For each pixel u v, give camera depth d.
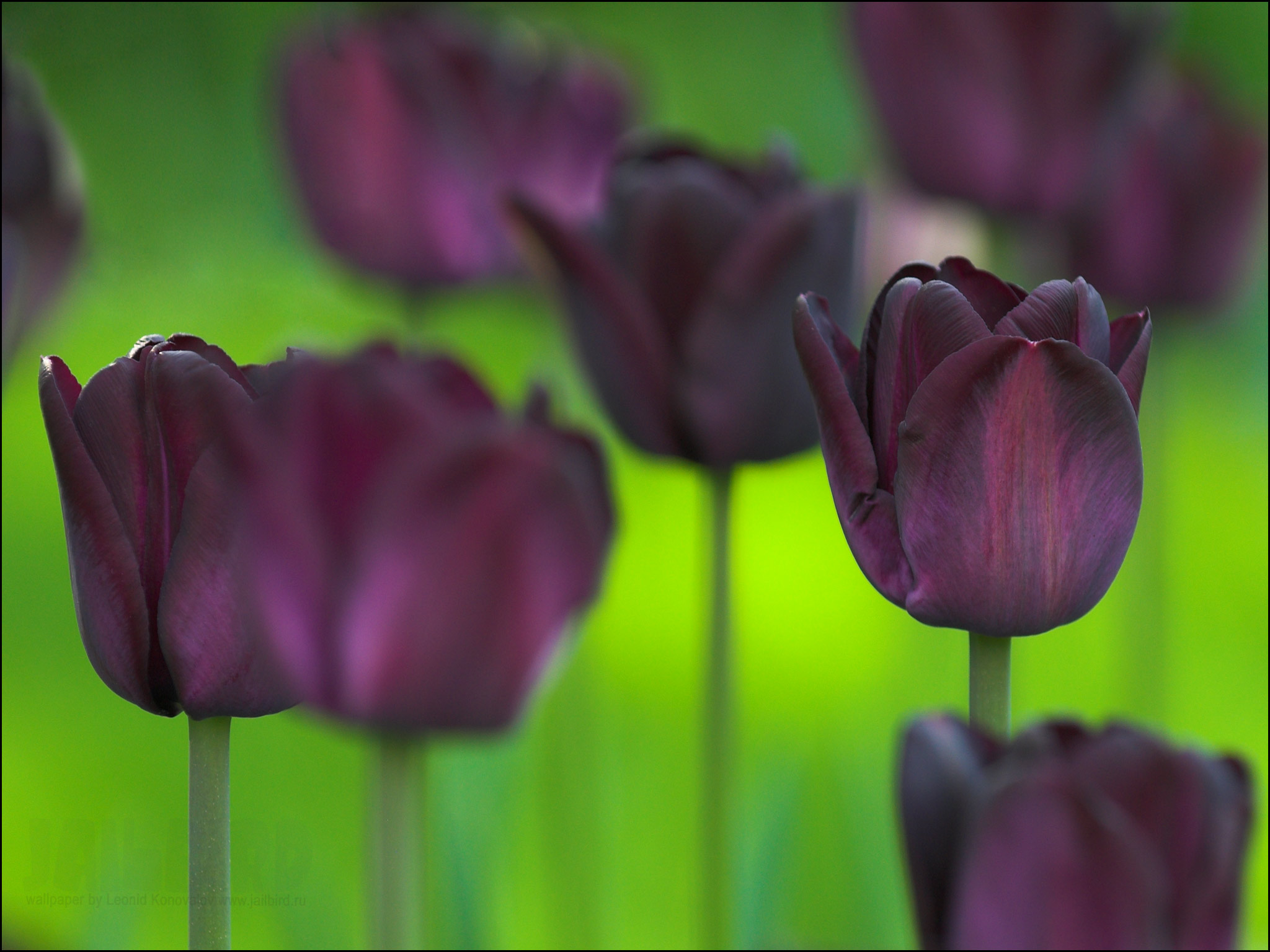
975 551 1.15
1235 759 1.12
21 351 1.39
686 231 1.28
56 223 1.38
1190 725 2.40
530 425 1.08
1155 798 1.11
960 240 2.07
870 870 1.58
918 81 1.50
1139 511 1.15
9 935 1.47
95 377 1.13
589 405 1.92
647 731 2.23
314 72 1.63
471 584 1.07
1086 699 2.38
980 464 1.14
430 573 1.07
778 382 1.28
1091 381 1.14
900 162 1.56
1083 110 1.49
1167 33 1.49
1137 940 1.10
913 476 1.15
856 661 2.49
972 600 1.15
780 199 1.27
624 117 1.78
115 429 1.13
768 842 1.41
